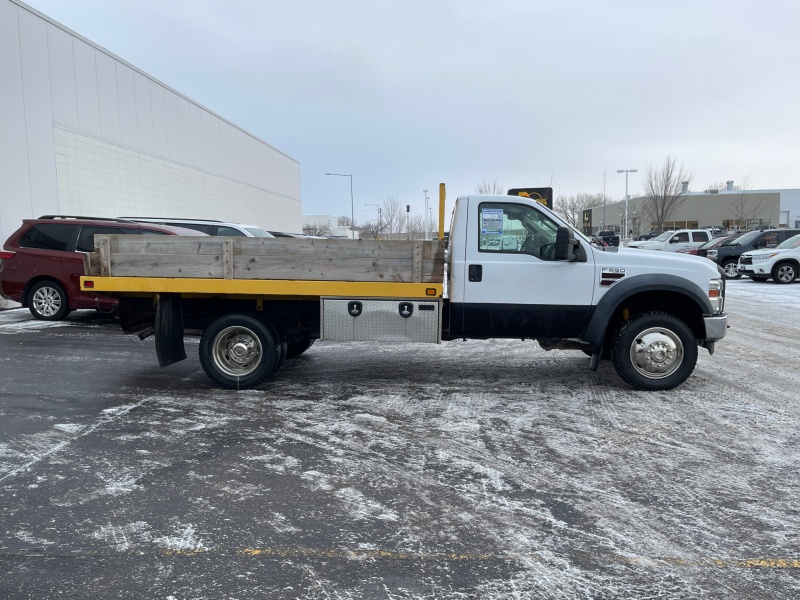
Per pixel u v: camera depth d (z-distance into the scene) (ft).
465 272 20.01
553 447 15.24
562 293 19.98
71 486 12.85
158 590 9.18
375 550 10.32
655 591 9.15
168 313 20.93
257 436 16.06
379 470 13.76
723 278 20.76
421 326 19.85
